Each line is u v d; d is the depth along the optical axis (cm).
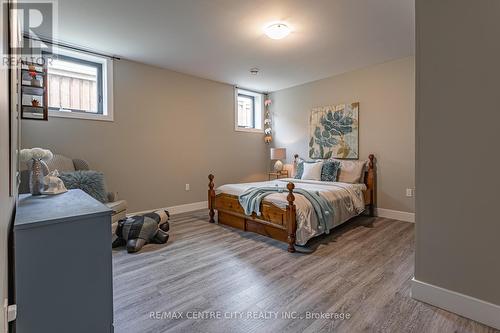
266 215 315
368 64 423
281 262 255
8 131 106
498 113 155
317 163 457
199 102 489
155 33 308
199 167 493
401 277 223
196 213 459
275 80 509
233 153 548
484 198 161
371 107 435
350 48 355
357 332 155
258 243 308
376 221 404
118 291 202
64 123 344
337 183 404
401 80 401
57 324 113
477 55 161
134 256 270
